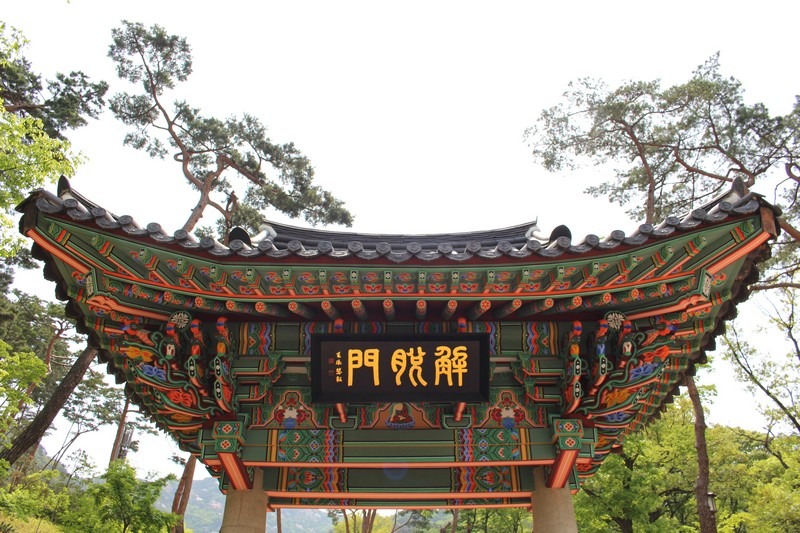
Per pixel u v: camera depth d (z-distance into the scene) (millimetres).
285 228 11023
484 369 7938
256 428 8242
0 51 16891
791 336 28094
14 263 36219
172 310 7746
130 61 27375
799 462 28516
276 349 8172
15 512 19500
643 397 8414
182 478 28688
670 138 23422
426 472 8773
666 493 32219
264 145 28734
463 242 10906
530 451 8172
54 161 15578
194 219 26156
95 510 14312
